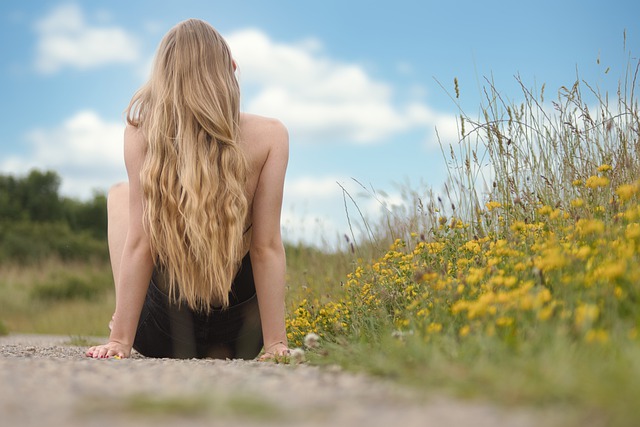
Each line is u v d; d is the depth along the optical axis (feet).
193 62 9.75
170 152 9.60
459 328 7.48
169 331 10.68
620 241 8.01
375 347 7.46
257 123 10.11
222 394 4.87
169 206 9.59
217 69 9.86
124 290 9.70
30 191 86.48
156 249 9.73
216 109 9.64
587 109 11.84
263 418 4.35
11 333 29.17
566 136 11.84
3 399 4.87
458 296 8.26
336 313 11.55
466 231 11.30
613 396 4.42
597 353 5.57
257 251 9.95
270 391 5.36
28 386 5.46
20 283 45.68
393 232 13.74
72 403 4.74
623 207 9.66
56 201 86.79
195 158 9.55
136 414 4.43
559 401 4.67
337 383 5.75
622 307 6.65
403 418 4.34
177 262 9.75
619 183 10.88
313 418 4.36
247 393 5.01
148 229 9.68
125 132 10.02
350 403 4.84
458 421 4.23
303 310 12.46
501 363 5.51
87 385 5.55
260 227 9.92
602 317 6.53
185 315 10.53
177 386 5.58
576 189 11.18
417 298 9.20
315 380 5.97
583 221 8.83
